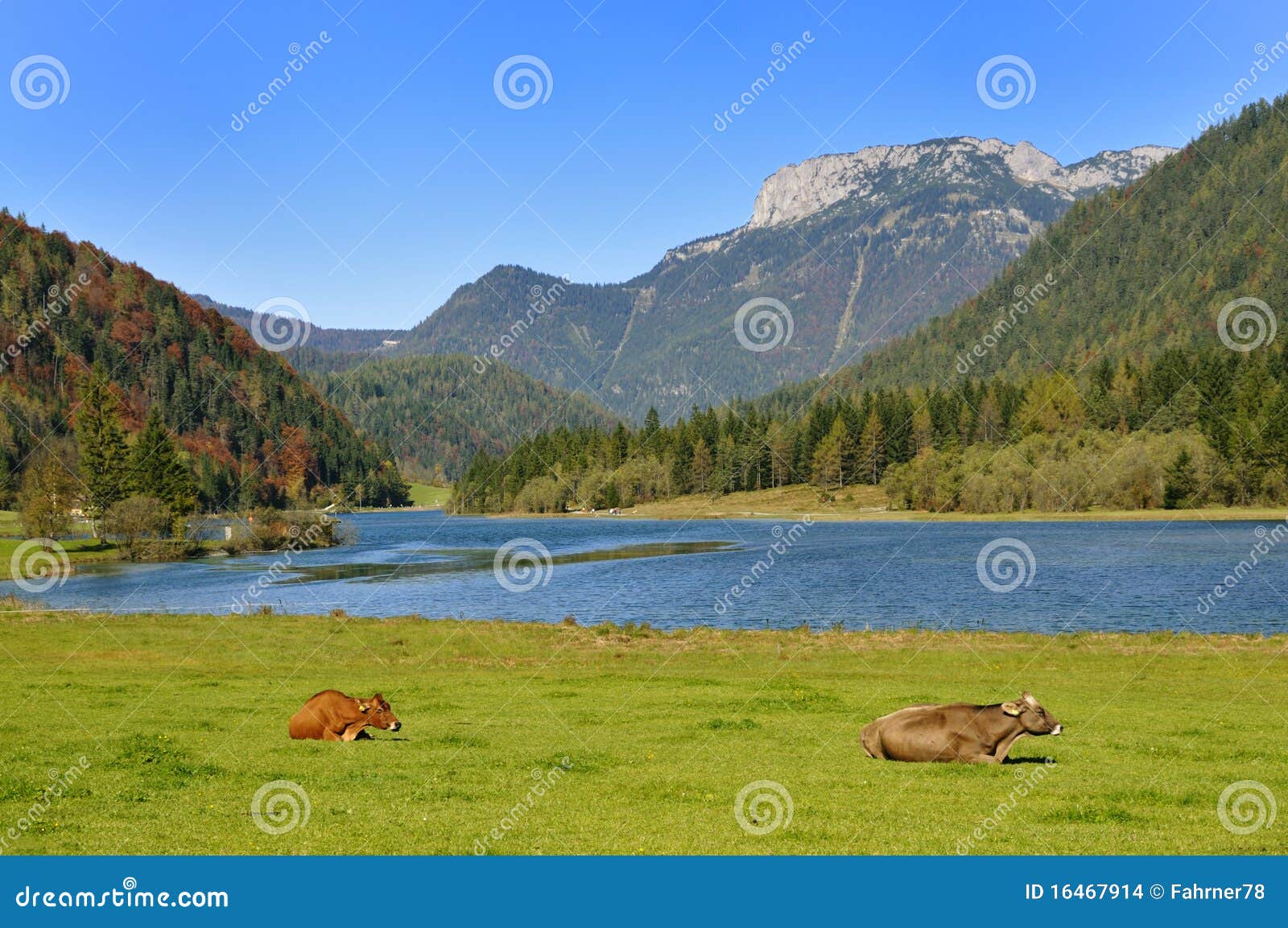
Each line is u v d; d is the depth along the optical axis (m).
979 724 19.75
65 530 130.75
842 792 17.19
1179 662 37.41
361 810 16.28
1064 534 121.25
